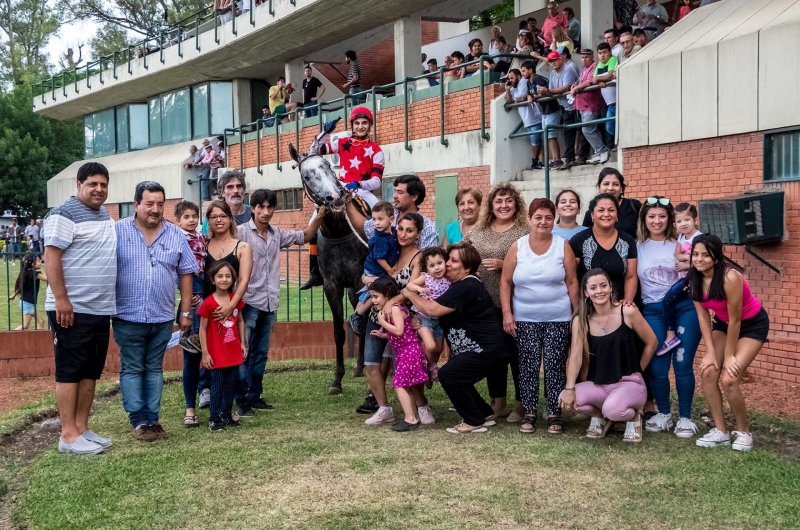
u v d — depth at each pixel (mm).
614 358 6027
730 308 5707
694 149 9133
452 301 6262
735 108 8555
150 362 6562
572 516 4680
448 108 14602
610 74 10797
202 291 7094
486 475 5359
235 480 5383
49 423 7234
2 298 16734
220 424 6727
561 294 6355
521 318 6453
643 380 6188
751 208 7871
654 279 6332
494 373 6996
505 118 13328
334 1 18172
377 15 18906
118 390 8750
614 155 11750
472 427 6477
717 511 4703
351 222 7605
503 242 6750
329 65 24797
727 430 6398
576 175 11867
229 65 24688
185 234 6801
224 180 7836
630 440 6078
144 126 30781
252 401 7551
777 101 8094
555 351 6395
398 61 19016
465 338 6359
